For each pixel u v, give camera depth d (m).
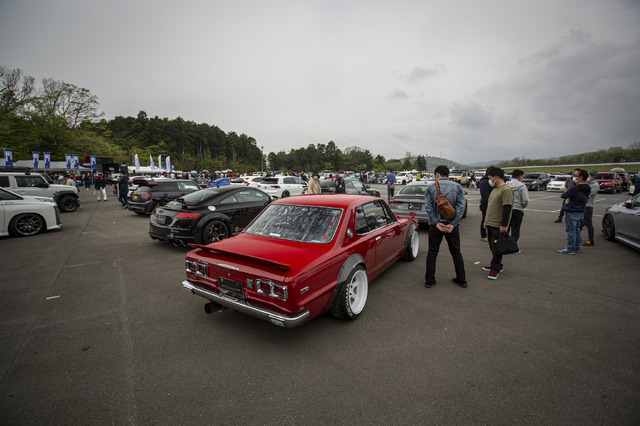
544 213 12.22
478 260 5.84
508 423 2.01
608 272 5.08
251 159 143.12
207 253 3.22
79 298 4.09
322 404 2.20
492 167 4.81
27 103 42.69
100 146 55.34
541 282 4.64
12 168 22.19
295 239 3.39
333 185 13.95
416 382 2.43
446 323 3.39
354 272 3.35
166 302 3.98
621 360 2.69
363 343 3.00
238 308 2.88
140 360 2.75
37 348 2.94
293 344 2.99
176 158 103.56
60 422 2.05
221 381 2.46
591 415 2.07
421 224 9.07
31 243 7.25
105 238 7.84
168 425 2.03
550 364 2.65
